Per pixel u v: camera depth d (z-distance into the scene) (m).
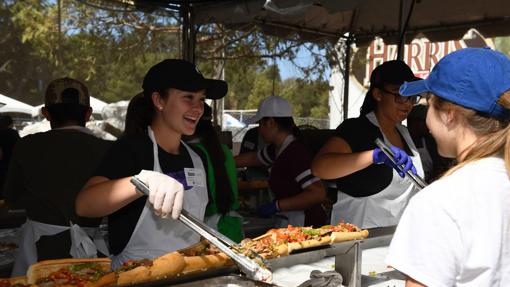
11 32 7.59
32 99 7.80
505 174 1.15
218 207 2.24
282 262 1.94
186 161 2.04
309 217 3.38
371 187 2.61
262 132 3.51
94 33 7.79
